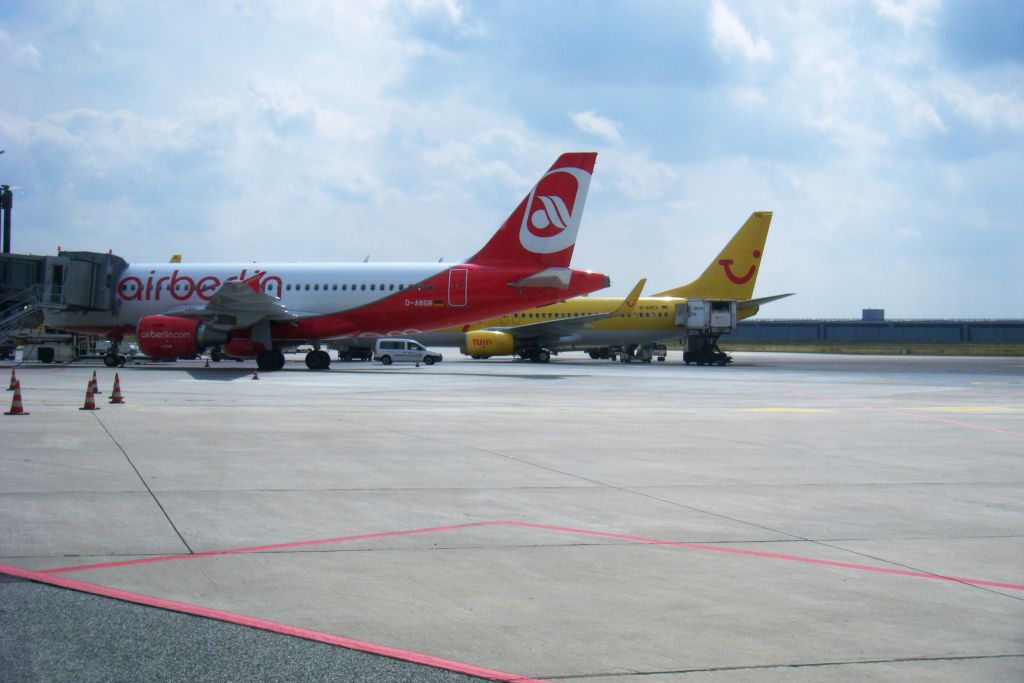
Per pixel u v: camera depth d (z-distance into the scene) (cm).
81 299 4594
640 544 924
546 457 1525
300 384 3416
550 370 5144
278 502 1109
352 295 4462
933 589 773
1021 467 1469
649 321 6494
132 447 1553
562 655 614
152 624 665
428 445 1652
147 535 929
